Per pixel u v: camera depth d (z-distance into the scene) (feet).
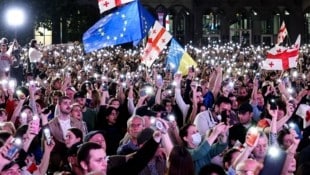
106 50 143.64
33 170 28.32
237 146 32.35
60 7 187.11
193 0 226.17
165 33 60.95
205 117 42.09
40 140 34.30
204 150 30.99
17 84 79.51
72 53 135.03
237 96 59.47
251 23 230.89
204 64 108.78
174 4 225.35
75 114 40.37
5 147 23.82
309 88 58.08
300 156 33.27
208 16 229.25
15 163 24.17
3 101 51.98
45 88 65.31
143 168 27.20
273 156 27.27
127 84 65.31
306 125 43.73
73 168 25.91
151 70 90.89
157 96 51.90
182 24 226.99
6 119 41.63
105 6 52.01
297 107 47.11
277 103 43.11
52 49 142.41
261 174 26.96
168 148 26.76
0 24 145.79
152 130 31.01
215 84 58.80
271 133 34.47
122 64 121.19
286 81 69.67
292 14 230.89
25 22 159.84
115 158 27.22
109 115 42.29
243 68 112.16
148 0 223.71
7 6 146.10
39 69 96.37
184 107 49.80
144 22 52.24
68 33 202.18
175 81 50.65
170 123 33.35
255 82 54.49
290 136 32.89
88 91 59.67
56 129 38.09
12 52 79.15
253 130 27.30
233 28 231.50
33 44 79.41
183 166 24.64
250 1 230.07
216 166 26.22
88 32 52.60
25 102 48.75
